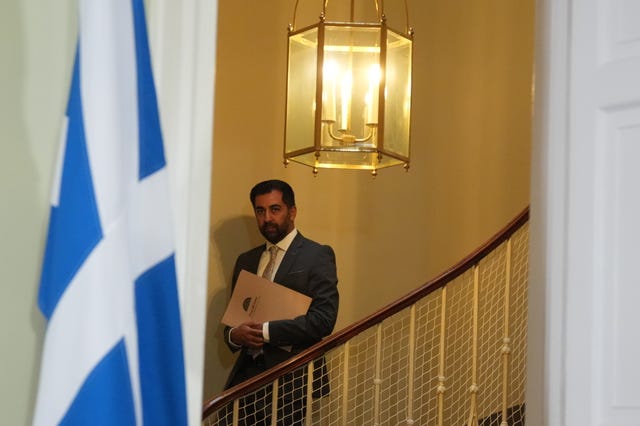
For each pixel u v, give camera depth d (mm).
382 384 5004
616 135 2264
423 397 4934
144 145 1615
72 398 1433
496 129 5105
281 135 5234
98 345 1438
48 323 1479
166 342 1586
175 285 1604
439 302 5020
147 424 1562
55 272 1474
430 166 5230
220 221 4996
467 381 4852
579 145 2316
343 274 5203
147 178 1608
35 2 1750
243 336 4031
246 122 5145
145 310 1580
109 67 1510
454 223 5152
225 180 5039
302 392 3896
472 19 5262
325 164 3773
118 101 1515
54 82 1739
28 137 1720
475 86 5203
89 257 1453
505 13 5164
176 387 1578
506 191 5023
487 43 5199
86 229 1461
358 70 3506
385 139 3502
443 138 5234
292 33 3613
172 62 1816
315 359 3768
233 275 4598
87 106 1496
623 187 2240
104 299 1449
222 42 5121
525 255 4730
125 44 1584
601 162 2283
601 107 2287
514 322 4664
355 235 5238
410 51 3604
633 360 2184
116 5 1567
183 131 1808
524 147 4996
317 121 3473
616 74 2262
